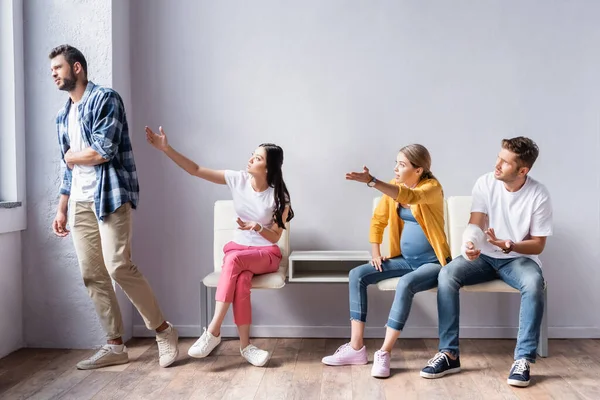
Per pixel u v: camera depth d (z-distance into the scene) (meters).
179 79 3.25
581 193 3.16
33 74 3.01
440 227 2.77
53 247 3.03
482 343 3.11
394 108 3.20
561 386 2.43
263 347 3.05
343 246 3.23
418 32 3.19
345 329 3.23
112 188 2.60
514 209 2.68
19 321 3.03
